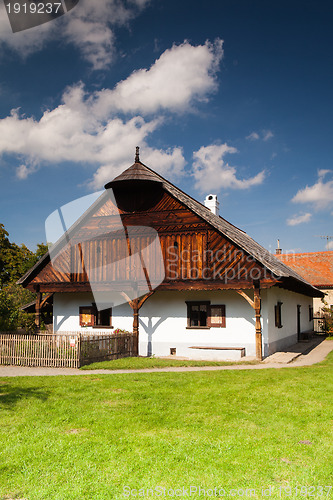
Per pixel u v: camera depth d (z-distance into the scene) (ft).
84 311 75.51
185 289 62.34
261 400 32.17
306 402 31.58
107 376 43.21
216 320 65.16
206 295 66.23
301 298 98.68
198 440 23.21
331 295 127.24
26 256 139.33
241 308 63.98
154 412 28.89
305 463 20.11
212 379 41.06
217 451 21.57
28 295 96.53
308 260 143.02
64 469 19.48
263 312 62.59
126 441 23.09
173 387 37.04
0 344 54.85
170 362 55.62
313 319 121.29
